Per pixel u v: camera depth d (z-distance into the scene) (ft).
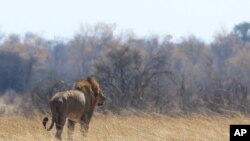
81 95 151.64
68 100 148.25
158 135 147.02
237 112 195.83
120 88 254.27
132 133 149.18
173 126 160.25
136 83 257.75
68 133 148.97
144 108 219.82
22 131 148.77
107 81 274.16
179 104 238.27
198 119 174.29
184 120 173.78
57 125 145.69
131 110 199.11
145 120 171.63
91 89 155.84
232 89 246.47
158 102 242.17
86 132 151.02
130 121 168.66
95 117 187.42
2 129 151.02
